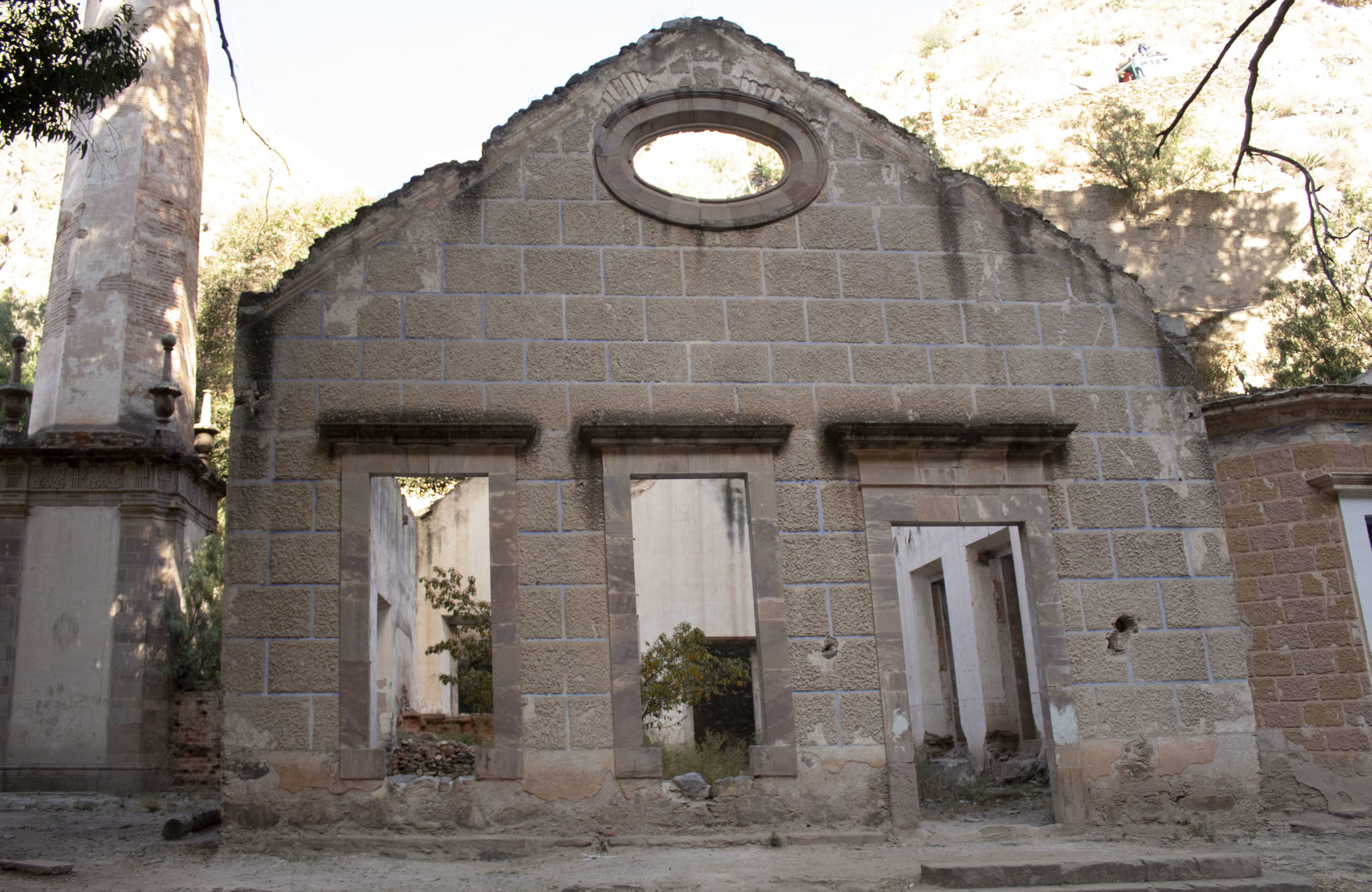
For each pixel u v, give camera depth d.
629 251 11.27
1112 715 10.65
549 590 10.27
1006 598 15.52
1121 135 33.66
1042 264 11.91
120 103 20.39
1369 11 49.31
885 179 11.91
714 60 12.04
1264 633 12.09
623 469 10.60
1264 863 9.20
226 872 8.80
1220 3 53.50
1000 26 59.78
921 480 11.00
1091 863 8.62
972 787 13.75
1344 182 36.34
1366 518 12.05
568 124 11.56
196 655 17.00
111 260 19.48
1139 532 11.20
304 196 43.69
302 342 10.62
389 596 16.03
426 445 10.46
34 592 16.48
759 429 10.76
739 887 8.23
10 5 9.45
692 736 20.00
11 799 14.57
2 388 18.11
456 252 11.04
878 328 11.45
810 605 10.55
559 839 9.62
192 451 19.70
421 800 9.67
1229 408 12.43
